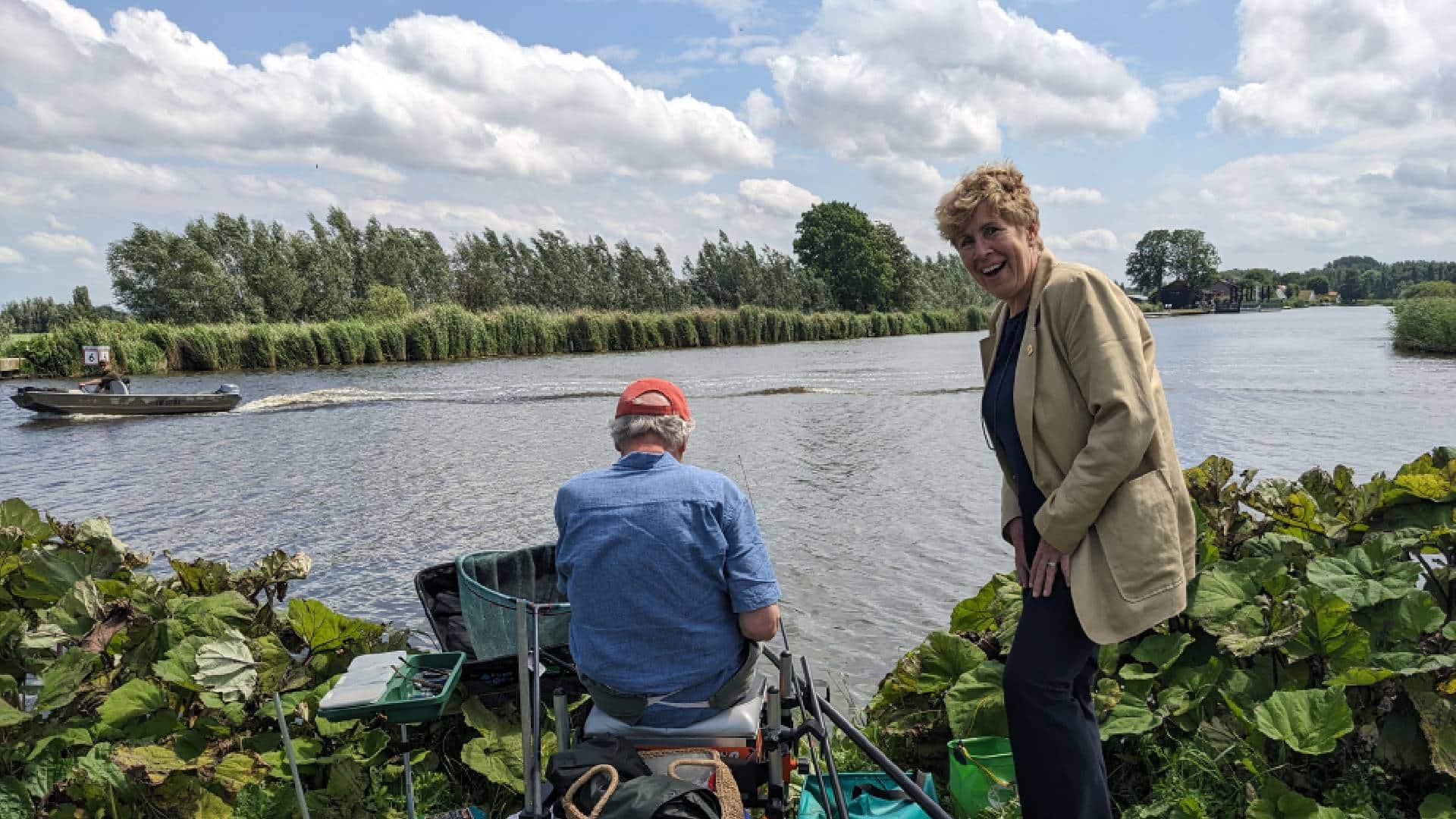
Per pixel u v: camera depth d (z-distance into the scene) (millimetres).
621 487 2426
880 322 78188
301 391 30547
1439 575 3471
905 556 9523
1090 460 2230
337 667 3904
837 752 3834
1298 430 16547
